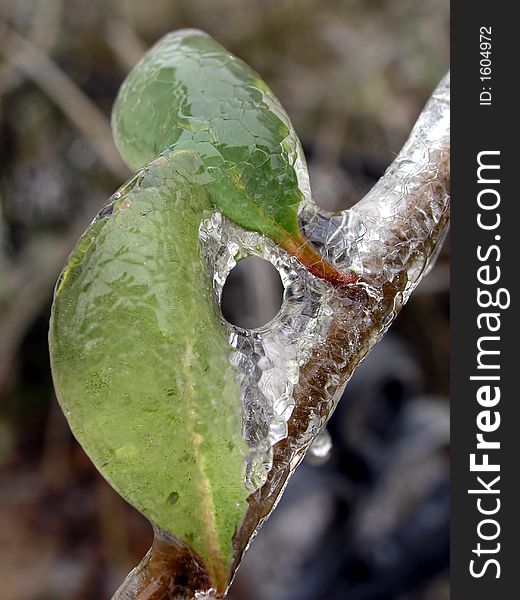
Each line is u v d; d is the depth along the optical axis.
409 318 0.39
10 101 0.39
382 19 0.41
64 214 0.40
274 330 0.12
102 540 0.39
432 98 0.14
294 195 0.12
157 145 0.12
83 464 0.40
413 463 0.33
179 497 0.11
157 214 0.11
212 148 0.12
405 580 0.32
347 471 0.34
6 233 0.39
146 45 0.40
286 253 0.12
